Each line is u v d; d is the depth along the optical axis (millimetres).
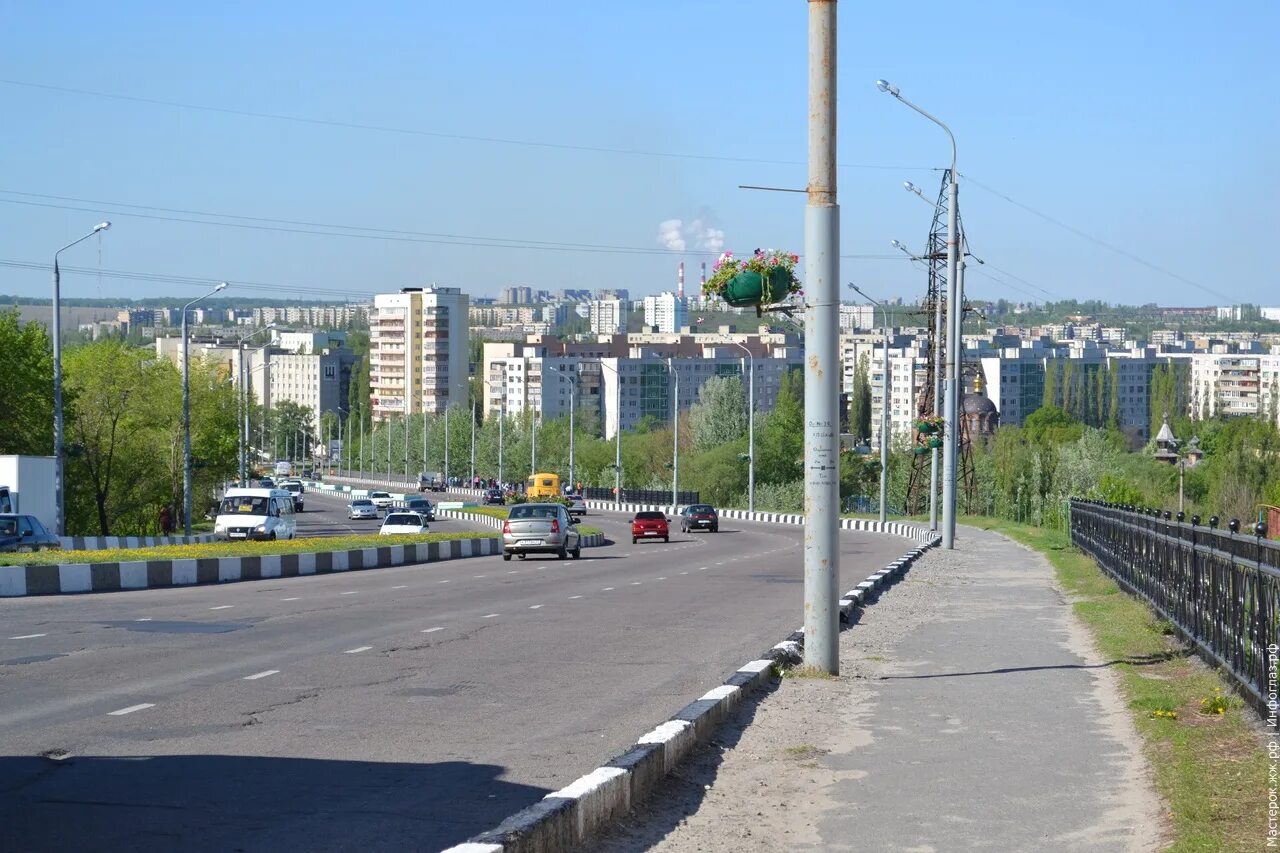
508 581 31703
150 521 83188
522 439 155000
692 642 18000
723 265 15383
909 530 64625
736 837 8242
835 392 14789
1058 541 49156
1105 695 13398
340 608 23078
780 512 96562
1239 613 12812
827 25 14250
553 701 12867
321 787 9102
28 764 9688
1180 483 61750
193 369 80875
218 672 14539
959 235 46312
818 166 14414
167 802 8617
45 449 64688
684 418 148500
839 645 16375
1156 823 8375
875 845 8055
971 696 13375
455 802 8719
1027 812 8773
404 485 172625
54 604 23547
